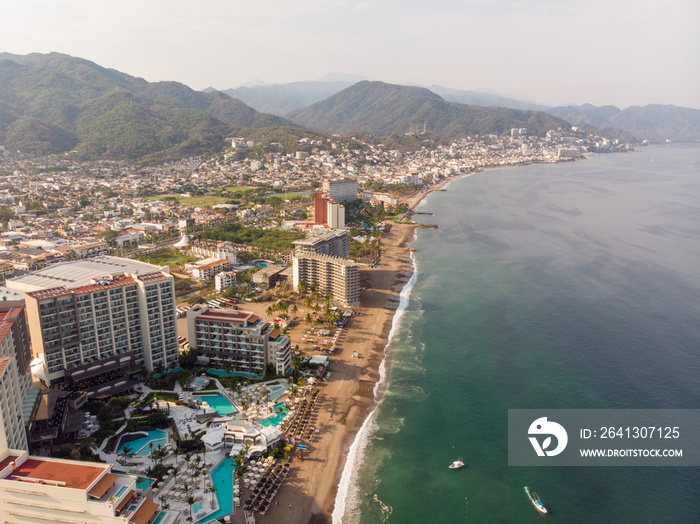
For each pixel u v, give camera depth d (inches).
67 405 7524.6
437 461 7027.6
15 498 4845.0
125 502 4899.1
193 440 7047.2
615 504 6269.7
